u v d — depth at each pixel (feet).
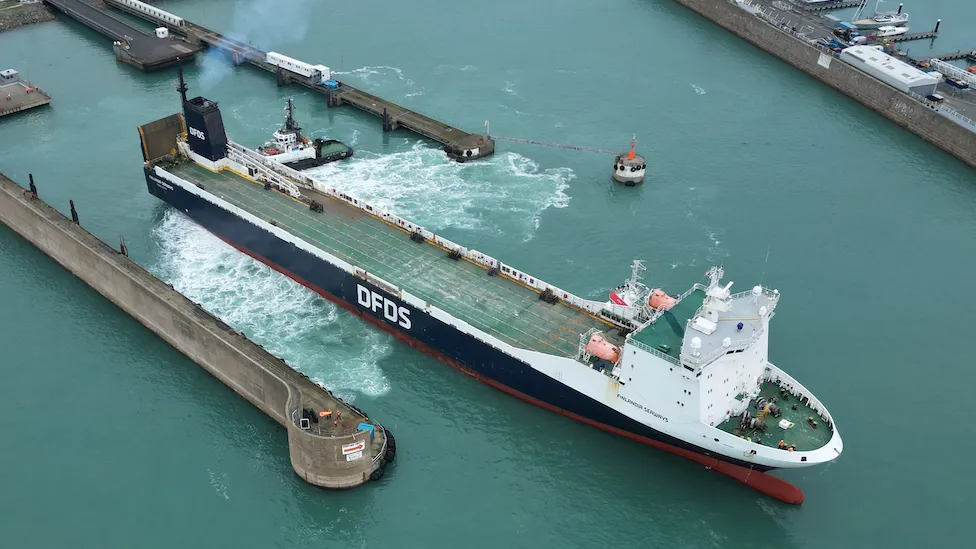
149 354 394.11
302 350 390.21
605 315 376.68
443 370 383.86
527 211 501.97
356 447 315.37
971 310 430.61
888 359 396.98
